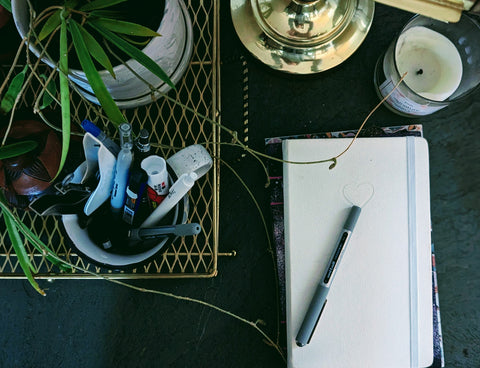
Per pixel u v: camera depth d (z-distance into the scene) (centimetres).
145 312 59
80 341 59
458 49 58
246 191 60
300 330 55
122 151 41
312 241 57
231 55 61
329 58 57
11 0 39
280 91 61
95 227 48
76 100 59
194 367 58
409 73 58
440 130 60
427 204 57
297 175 58
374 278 57
